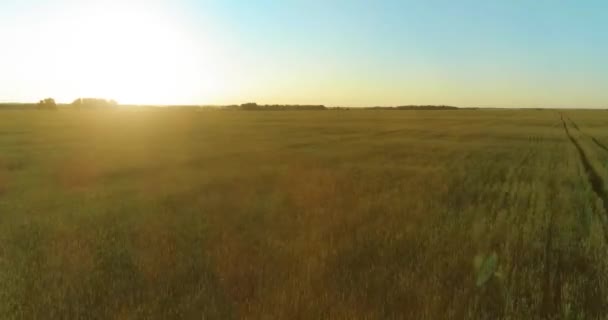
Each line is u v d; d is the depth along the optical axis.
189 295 5.27
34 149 26.31
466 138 37.97
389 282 5.63
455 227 8.50
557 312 5.03
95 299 5.25
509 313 4.93
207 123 63.84
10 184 14.38
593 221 9.24
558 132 46.78
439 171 17.48
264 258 6.59
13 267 6.31
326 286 5.53
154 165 19.20
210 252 6.91
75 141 32.53
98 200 11.54
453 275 5.93
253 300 5.15
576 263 6.68
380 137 38.59
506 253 6.85
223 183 14.28
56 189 13.48
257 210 10.08
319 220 9.08
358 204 10.73
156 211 10.03
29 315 4.86
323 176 15.77
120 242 7.50
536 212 10.14
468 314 4.79
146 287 5.58
